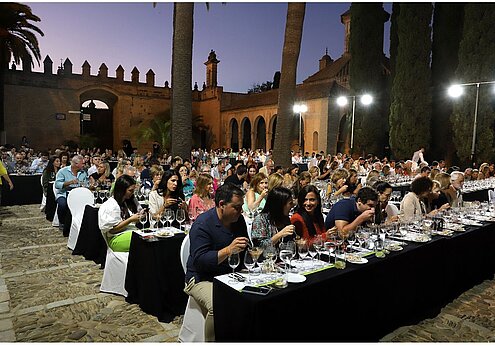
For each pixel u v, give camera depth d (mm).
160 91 34594
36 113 29547
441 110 21562
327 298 3064
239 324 2725
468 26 18062
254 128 30062
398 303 3873
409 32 20188
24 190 11766
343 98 20047
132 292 4500
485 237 5434
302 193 4367
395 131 20875
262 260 3479
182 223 5238
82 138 30547
